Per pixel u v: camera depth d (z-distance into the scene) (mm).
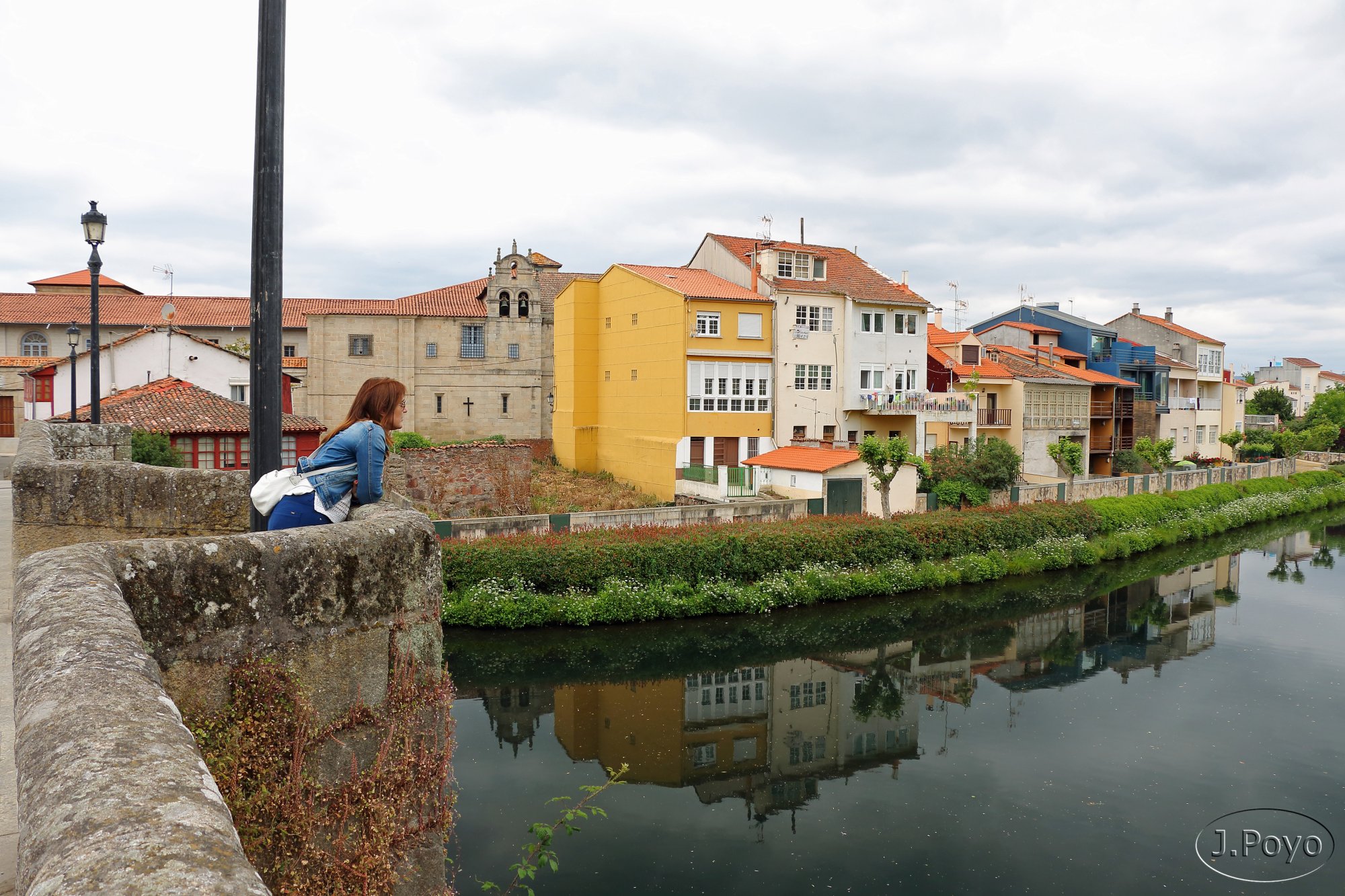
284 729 4043
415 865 4652
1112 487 45219
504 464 31484
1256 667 23875
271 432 5656
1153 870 13023
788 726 19109
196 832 1756
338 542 4379
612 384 47750
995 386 51719
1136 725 19344
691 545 25953
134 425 25109
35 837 1730
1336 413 82250
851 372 44750
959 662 23891
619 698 20203
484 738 17594
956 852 13516
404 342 53094
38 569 3416
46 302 51531
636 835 13758
